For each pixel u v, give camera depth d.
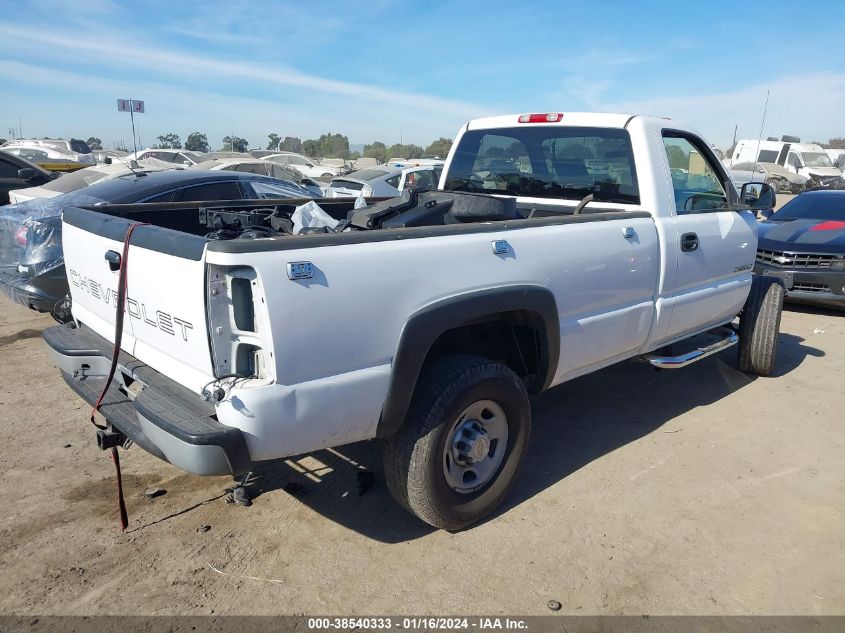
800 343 6.76
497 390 3.18
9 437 4.21
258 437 2.46
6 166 11.05
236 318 2.46
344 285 2.54
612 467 3.97
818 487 3.77
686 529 3.33
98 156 28.36
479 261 3.00
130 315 3.02
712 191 4.84
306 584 2.86
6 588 2.79
